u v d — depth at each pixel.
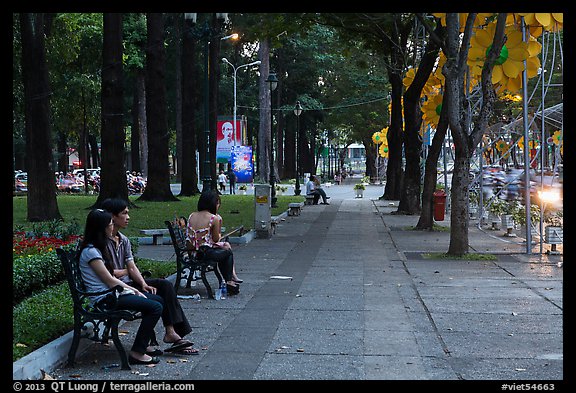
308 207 35.12
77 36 34.09
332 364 7.53
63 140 66.81
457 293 11.60
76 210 28.62
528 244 16.59
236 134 60.16
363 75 59.22
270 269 14.43
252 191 54.69
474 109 21.11
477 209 26.58
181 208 28.86
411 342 8.45
